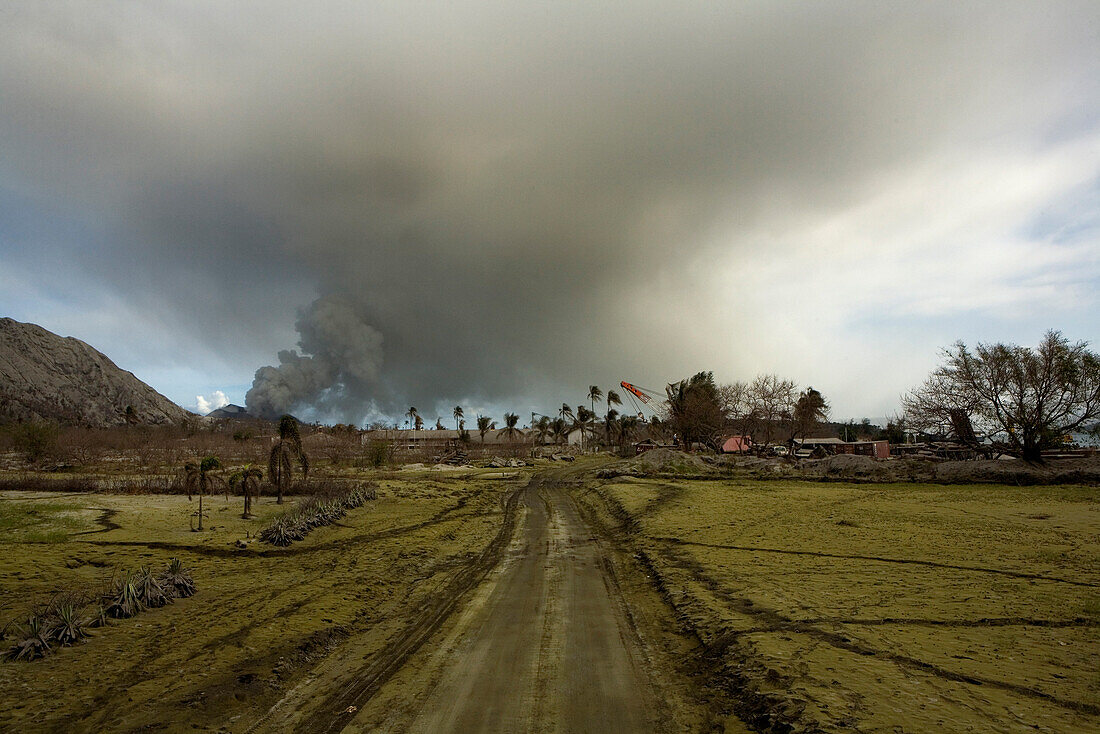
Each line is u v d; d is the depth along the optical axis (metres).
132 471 48.41
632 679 8.37
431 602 13.19
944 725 6.20
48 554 17.03
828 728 6.23
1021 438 40.91
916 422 44.94
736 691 7.77
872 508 26.84
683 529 22.39
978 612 10.59
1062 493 31.19
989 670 7.77
